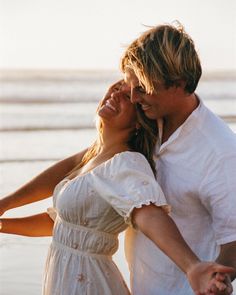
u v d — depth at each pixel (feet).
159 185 9.75
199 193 9.57
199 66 9.45
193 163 9.58
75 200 9.78
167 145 9.75
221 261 9.33
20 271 18.07
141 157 9.72
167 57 9.15
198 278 8.04
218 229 9.49
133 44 9.48
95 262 9.91
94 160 10.19
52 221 11.37
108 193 9.38
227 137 9.56
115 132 10.18
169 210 9.24
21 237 20.68
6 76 79.20
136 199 9.07
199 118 9.64
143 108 9.63
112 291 9.95
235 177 9.37
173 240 8.59
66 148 37.58
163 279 9.95
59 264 10.09
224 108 57.00
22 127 45.68
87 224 9.86
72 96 64.75
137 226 9.15
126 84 10.02
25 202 11.28
